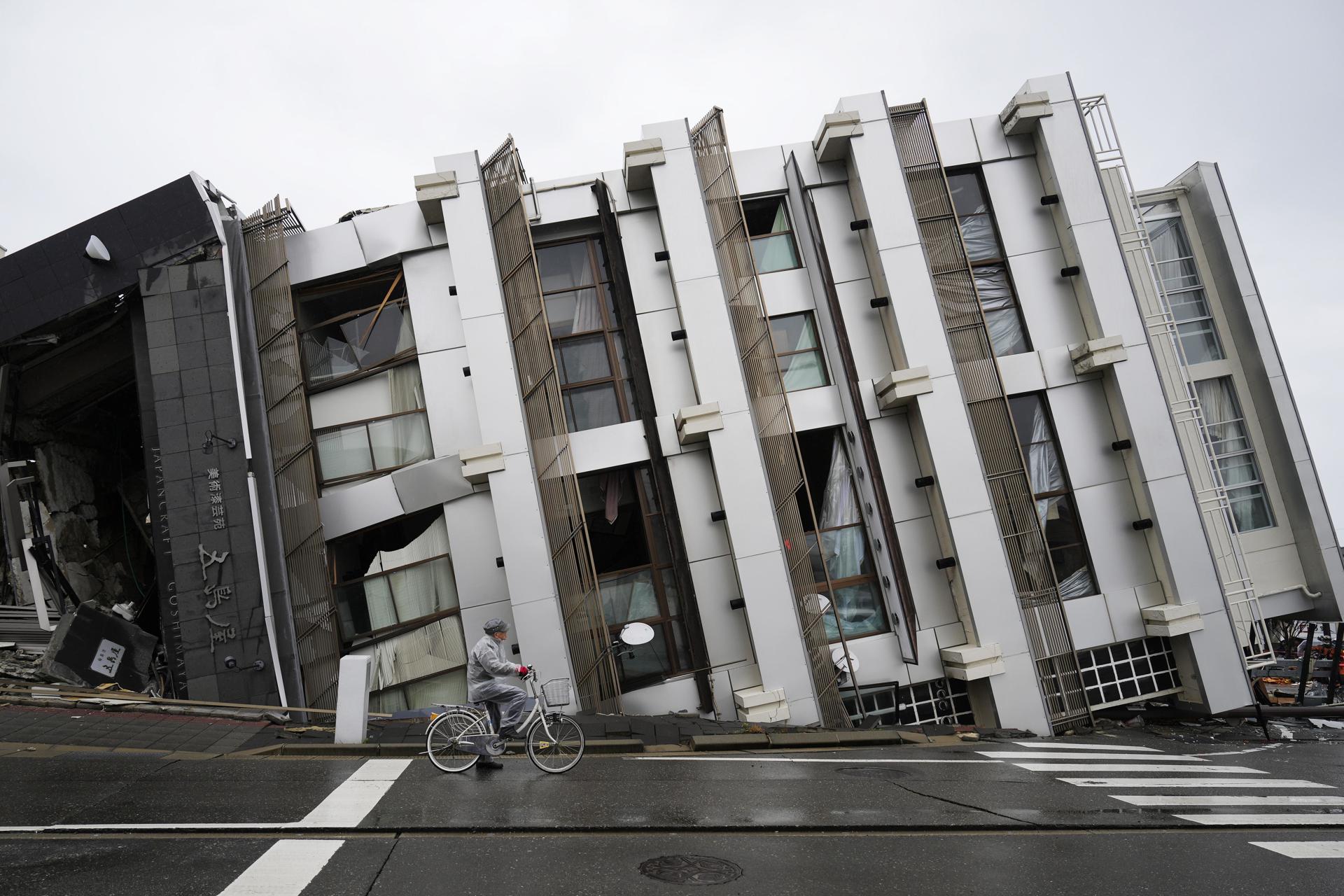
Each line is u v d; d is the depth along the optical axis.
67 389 19.64
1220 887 6.23
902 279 17.55
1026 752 13.27
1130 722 17.30
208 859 6.29
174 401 16.86
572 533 16.34
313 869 6.08
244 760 10.55
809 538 17.70
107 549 22.08
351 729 11.81
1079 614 17.22
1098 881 6.30
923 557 17.41
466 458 16.66
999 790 9.62
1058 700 16.53
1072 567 17.66
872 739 13.69
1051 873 6.44
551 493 16.62
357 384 18.14
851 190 18.47
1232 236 20.56
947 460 17.05
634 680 16.83
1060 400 18.00
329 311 18.83
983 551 16.81
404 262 17.97
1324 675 22.86
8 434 19.31
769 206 18.84
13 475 18.45
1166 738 15.90
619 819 7.57
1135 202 19.92
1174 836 7.73
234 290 17.64
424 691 16.97
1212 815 8.50
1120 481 17.84
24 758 10.44
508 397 17.00
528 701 10.09
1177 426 19.39
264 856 6.38
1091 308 17.95
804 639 16.30
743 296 17.41
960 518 16.91
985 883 6.14
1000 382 17.38
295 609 16.81
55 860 6.26
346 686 11.95
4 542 19.66
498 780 9.34
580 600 16.16
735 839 7.13
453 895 5.61
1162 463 17.50
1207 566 17.27
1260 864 6.82
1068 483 17.80
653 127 17.97
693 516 17.09
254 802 8.09
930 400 17.20
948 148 18.58
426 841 6.86
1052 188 18.47
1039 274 18.41
